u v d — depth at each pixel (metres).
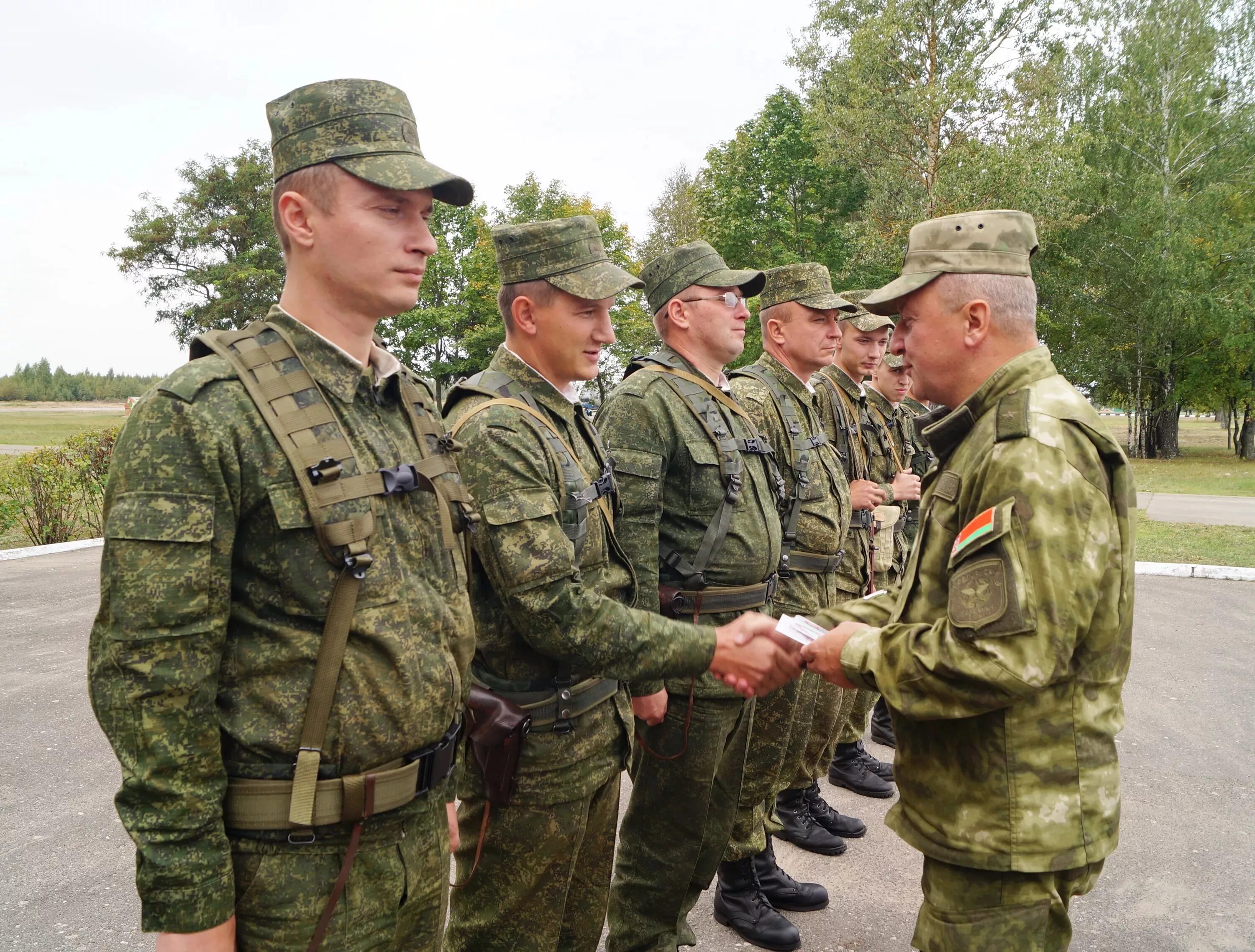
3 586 8.44
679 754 2.72
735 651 2.27
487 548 2.12
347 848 1.50
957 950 1.81
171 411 1.39
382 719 1.51
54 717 5.05
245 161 33.88
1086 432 1.78
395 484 1.57
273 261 33.00
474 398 2.31
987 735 1.78
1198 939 3.16
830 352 3.88
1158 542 11.96
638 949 2.80
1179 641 7.02
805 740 3.52
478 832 2.26
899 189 22.28
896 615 1.99
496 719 2.10
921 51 22.44
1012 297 1.98
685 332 3.19
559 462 2.27
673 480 2.90
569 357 2.46
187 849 1.35
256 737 1.44
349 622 1.48
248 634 1.47
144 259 33.38
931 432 1.99
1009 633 1.65
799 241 25.66
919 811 1.91
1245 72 26.22
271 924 1.45
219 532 1.40
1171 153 26.23
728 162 26.22
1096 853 1.76
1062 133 22.78
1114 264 26.61
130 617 1.33
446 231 25.66
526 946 2.27
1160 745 4.94
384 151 1.59
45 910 3.16
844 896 3.48
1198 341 29.34
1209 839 3.89
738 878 3.20
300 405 1.52
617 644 2.12
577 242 2.45
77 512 11.59
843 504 3.84
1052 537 1.68
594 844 2.44
